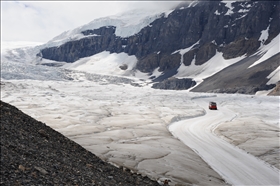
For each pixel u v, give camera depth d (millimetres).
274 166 28094
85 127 44750
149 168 23938
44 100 91562
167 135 42531
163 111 76250
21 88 130000
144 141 36531
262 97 120125
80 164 14656
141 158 27078
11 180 8789
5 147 11211
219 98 126062
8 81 150625
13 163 10000
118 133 41000
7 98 90875
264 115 72812
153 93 150750
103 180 13242
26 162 10695
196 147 36000
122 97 123625
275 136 42469
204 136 44250
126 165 23938
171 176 22500
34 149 13023
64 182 10539
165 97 127188
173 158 28469
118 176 15953
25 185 8859
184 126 54281
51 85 160375
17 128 15258
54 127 43531
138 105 90625
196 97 130750
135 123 52406
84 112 66188
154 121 56406
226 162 29203
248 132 45656
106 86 184125
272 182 23562
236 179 23969
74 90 149000
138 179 17469
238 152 33906
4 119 15688
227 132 46406
